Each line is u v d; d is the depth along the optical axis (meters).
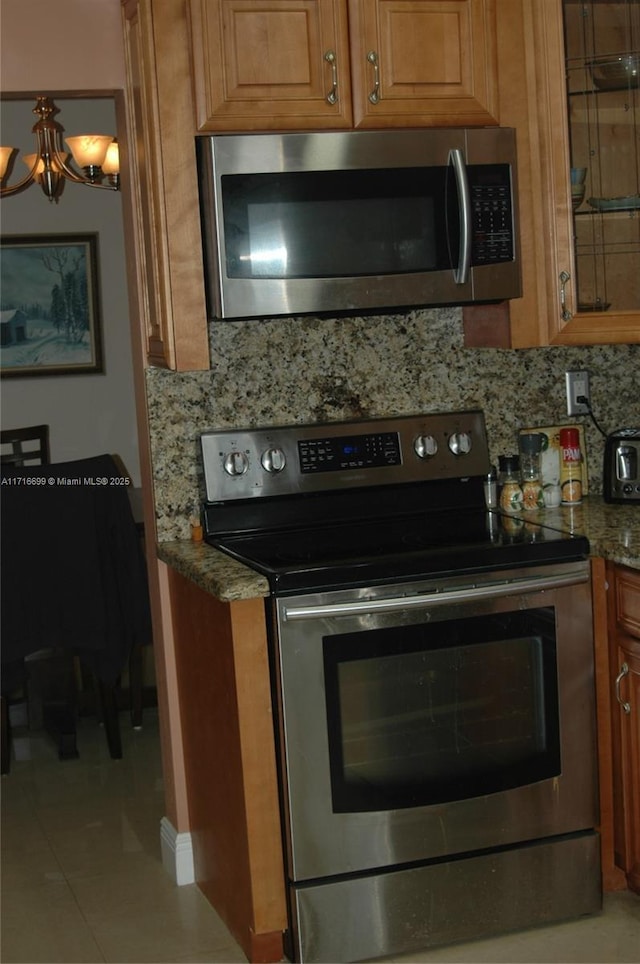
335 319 3.06
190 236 2.64
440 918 2.69
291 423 3.06
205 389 2.99
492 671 2.66
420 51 2.74
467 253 2.76
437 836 2.66
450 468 3.09
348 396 3.09
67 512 3.85
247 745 2.54
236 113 2.65
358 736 2.58
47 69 2.80
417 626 2.59
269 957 2.65
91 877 3.18
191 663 2.90
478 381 3.18
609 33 2.85
